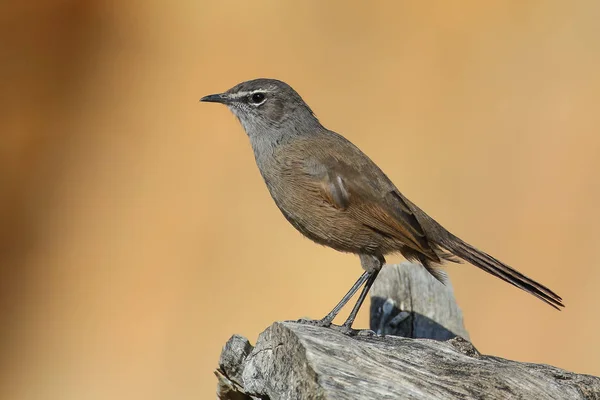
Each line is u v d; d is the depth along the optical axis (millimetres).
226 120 15695
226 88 15781
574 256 15133
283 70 15820
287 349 6863
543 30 15617
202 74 15828
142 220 15617
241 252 15344
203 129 15727
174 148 15742
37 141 15820
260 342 7254
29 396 15242
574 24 15555
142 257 15477
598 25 15477
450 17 15742
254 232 15383
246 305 15180
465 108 15648
